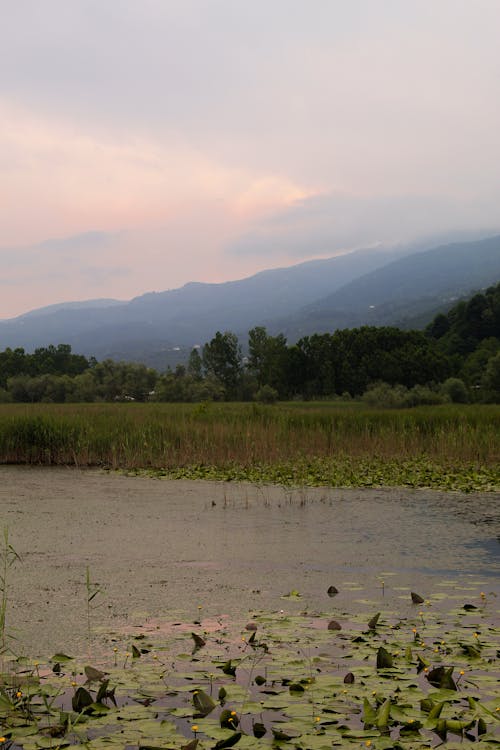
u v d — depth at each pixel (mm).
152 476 17984
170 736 4289
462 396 67938
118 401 68438
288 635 6121
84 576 8227
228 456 20734
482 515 12281
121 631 6305
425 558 9164
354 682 5035
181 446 21594
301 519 11898
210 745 4172
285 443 21984
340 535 10562
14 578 8109
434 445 22078
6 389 82125
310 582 7984
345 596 7391
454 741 4246
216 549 9648
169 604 7121
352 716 4562
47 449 21578
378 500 14000
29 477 17875
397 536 10531
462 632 6129
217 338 89812
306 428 25016
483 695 4836
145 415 28969
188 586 7797
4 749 4164
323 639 6008
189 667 5406
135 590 7641
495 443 21719
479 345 106188
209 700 4676
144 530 10961
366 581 8008
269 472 18141
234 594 7492
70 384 68938
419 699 4754
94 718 4535
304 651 5742
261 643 5938
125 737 4277
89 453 21609
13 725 4473
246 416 28734
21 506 13234
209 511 12719
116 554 9367
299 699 4805
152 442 21844
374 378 82500
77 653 5766
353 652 5660
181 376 75625
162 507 13148
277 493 14961
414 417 26078
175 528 11102
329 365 83188
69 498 14250
